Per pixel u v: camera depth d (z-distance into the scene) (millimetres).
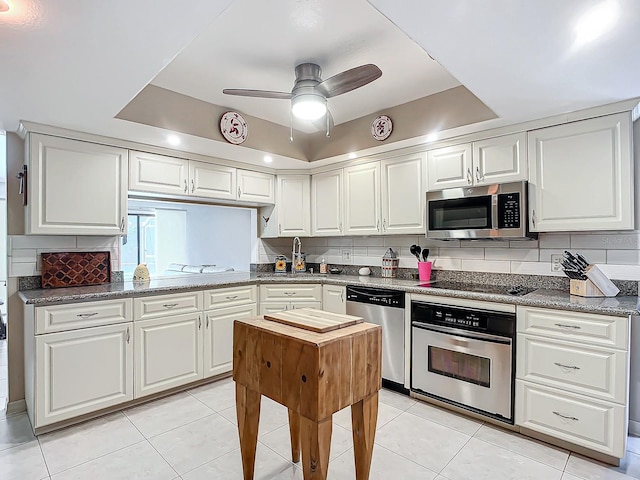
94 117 2379
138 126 2566
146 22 1369
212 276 3729
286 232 4023
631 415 2275
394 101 2959
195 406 2707
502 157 2664
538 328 2207
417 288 2771
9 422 2443
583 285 2312
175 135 2779
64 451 2115
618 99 2158
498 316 2354
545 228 2484
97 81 1860
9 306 2609
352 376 1520
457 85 2670
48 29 1401
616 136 2229
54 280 2781
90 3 1248
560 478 1881
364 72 1934
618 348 1937
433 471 1942
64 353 2342
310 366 1399
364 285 3121
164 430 2361
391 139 3068
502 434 2316
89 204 2730
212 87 2646
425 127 2855
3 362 3574
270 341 1573
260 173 3875
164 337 2811
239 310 3309
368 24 1919
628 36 1490
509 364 2311
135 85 1910
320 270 4109
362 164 3557
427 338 2717
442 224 2936
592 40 1521
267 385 1593
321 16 1846
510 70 1800
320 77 2363
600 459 2029
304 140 3695
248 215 4352
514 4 1286
